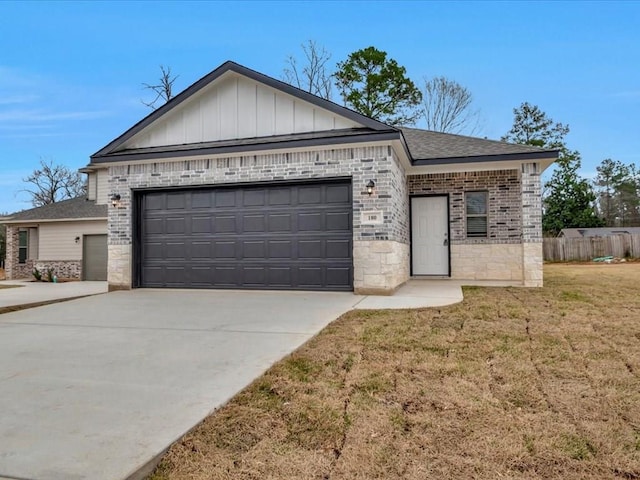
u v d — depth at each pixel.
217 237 9.54
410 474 2.17
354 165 8.58
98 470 2.14
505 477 2.15
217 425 2.71
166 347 4.60
